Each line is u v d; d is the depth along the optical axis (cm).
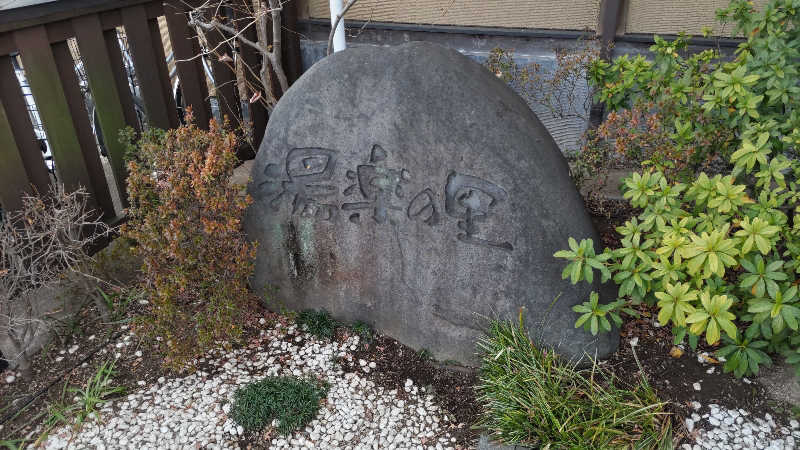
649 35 467
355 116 318
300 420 297
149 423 299
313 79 327
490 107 294
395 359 337
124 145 406
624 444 264
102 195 405
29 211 323
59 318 359
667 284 241
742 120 304
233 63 504
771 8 319
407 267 326
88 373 329
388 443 288
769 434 273
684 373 305
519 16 493
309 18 557
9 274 324
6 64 329
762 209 260
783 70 293
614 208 436
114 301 377
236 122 520
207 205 308
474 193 299
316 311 366
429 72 301
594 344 305
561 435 264
